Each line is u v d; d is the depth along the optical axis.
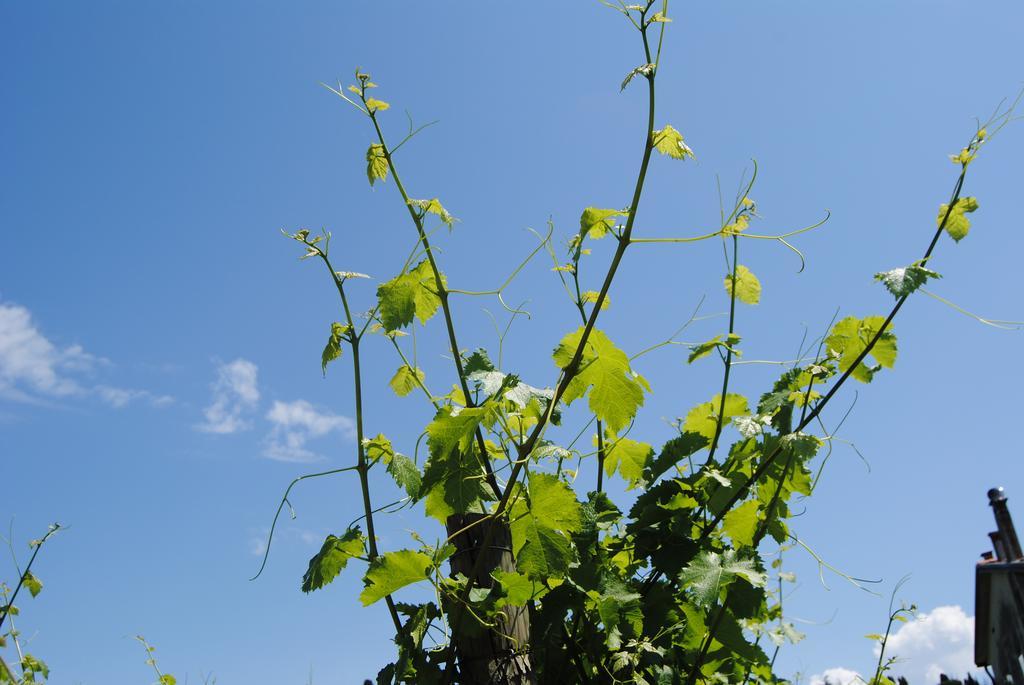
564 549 1.98
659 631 2.36
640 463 2.70
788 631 2.94
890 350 2.45
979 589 10.45
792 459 2.44
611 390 2.28
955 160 2.39
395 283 2.12
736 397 2.74
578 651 2.30
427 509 2.10
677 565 2.37
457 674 2.02
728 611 2.38
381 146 2.17
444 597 2.02
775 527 2.55
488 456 2.26
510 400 2.14
